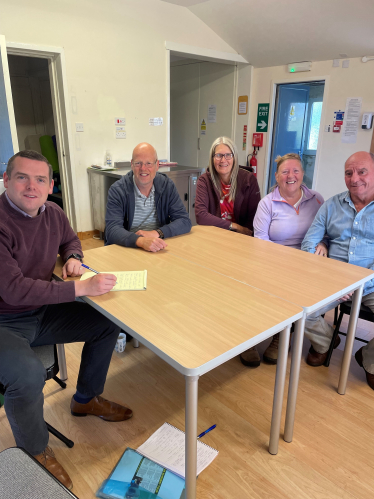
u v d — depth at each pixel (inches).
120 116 180.9
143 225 90.6
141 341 43.6
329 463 58.2
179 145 276.2
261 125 227.3
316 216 85.8
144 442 61.8
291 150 238.4
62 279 61.4
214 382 77.6
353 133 189.2
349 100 187.5
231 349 41.0
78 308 62.4
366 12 151.9
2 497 29.6
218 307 50.9
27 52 150.9
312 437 63.2
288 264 68.6
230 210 109.2
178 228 86.3
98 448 60.9
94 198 178.7
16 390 47.8
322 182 206.7
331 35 172.9
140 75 182.2
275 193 92.5
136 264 67.9
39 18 146.8
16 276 51.7
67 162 172.9
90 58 164.4
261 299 53.6
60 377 78.0
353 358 86.0
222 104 240.2
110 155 180.2
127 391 74.8
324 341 80.7
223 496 52.6
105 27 165.2
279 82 213.2
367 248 79.4
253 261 70.0
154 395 73.8
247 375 80.1
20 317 57.4
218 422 66.6
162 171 171.9
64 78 158.9
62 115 165.9
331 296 55.3
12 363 47.9
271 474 56.2
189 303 52.1
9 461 32.7
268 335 45.6
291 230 91.8
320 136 202.5
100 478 55.4
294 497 52.6
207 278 61.4
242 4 173.3
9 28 141.2
